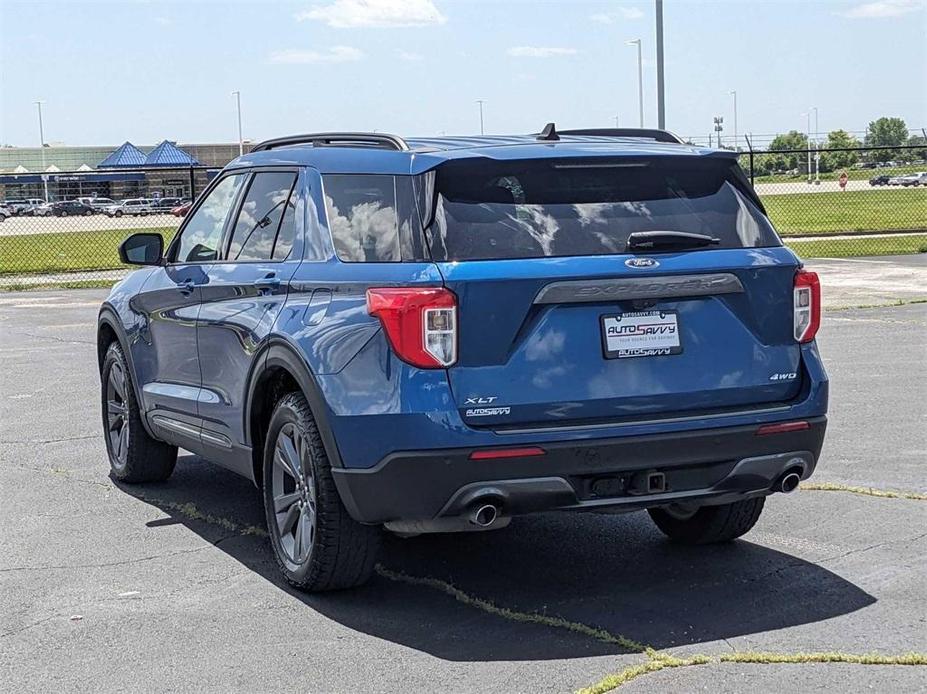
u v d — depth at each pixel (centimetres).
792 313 523
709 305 509
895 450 802
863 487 709
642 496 499
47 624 515
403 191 505
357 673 452
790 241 3009
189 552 621
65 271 2772
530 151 506
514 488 480
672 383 502
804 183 7688
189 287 657
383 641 486
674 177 525
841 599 521
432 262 485
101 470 818
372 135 556
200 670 459
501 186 502
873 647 463
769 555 589
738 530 599
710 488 511
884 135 9038
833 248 2741
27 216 7056
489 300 479
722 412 507
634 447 489
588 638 482
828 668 443
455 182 499
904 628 484
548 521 671
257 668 459
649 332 499
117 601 544
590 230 499
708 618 502
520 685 435
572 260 489
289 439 554
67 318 1795
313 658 468
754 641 473
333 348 507
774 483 525
